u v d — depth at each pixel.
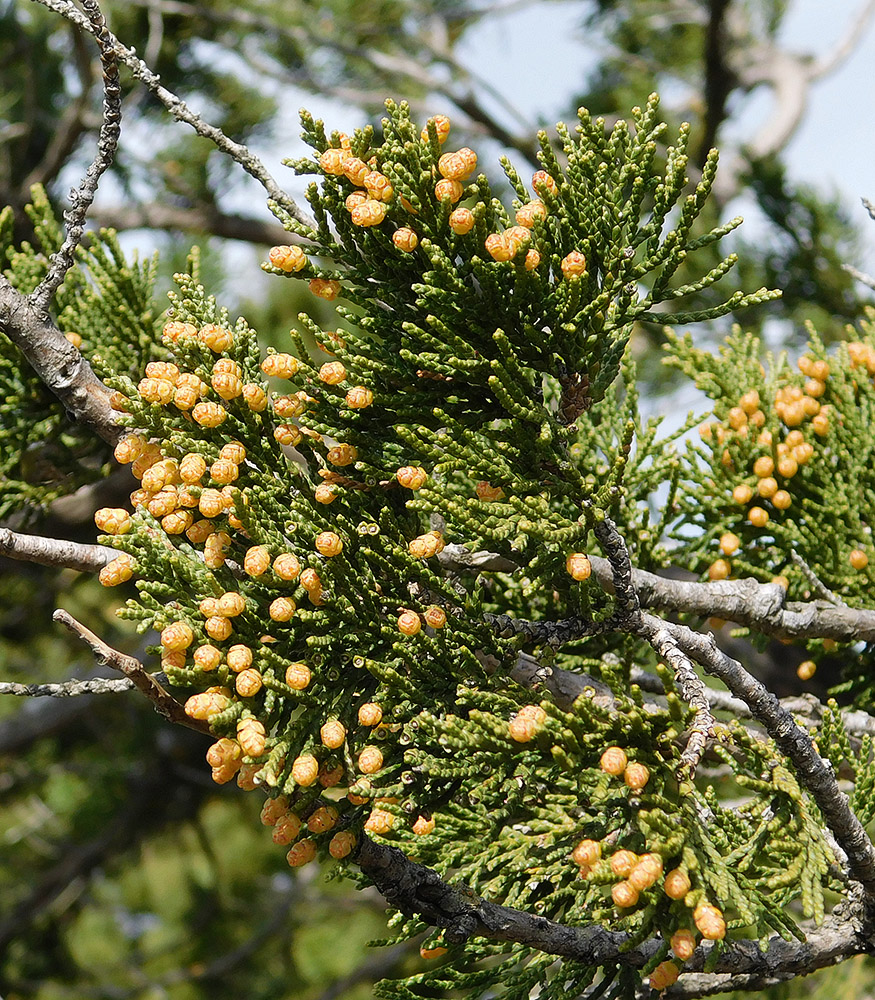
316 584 0.52
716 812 0.54
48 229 0.61
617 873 0.50
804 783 0.53
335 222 0.53
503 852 0.53
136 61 0.53
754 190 1.03
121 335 0.61
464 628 0.53
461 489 0.56
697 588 0.57
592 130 0.53
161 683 0.53
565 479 0.53
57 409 0.61
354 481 0.54
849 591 0.60
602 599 0.54
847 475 0.61
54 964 1.66
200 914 1.70
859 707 0.61
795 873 0.52
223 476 0.52
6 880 1.65
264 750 0.51
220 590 0.52
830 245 1.01
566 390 0.54
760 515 0.60
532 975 0.54
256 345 0.54
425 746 0.53
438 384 0.53
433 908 0.53
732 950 0.55
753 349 0.63
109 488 0.65
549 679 0.56
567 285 0.52
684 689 0.52
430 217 0.52
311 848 0.52
